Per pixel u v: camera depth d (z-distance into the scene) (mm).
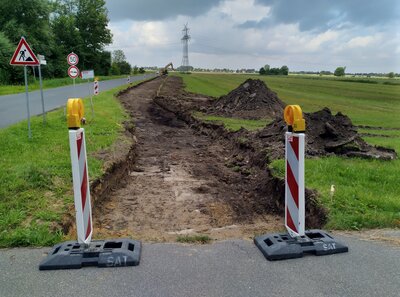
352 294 3287
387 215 5133
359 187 6520
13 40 51438
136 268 3691
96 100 23359
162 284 3406
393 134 15898
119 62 112312
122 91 34594
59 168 7172
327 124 10219
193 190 8516
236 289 3340
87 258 3744
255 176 9234
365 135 15188
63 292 3281
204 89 44062
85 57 83625
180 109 23281
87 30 84750
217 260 3883
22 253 4031
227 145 13719
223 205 7504
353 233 4707
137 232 5594
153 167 10852
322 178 7016
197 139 16016
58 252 3807
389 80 95188
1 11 53688
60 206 5434
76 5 83688
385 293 3307
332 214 5297
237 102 23500
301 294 3279
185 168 10742
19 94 29594
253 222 6609
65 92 32062
